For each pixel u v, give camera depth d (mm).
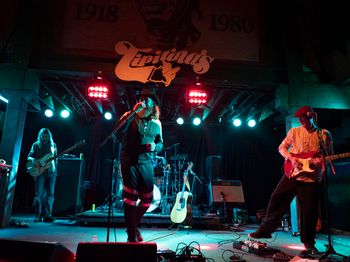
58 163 6863
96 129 8883
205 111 7840
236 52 5559
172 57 5371
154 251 2016
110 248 1994
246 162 9148
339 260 2803
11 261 1884
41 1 5430
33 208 8211
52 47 5293
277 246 3988
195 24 5559
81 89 6691
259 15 5789
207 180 8578
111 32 5387
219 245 3906
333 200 6418
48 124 8852
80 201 7133
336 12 5527
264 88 5781
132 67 5281
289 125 5523
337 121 7156
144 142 3135
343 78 5348
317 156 3262
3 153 4973
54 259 1874
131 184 3045
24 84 5152
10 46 5250
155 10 5531
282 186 3521
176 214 5395
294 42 5703
